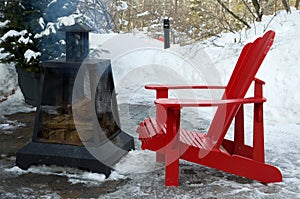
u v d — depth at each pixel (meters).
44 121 3.02
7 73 5.41
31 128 4.14
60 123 2.98
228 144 3.05
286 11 7.64
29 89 5.11
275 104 4.71
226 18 8.45
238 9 8.41
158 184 2.76
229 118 2.70
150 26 9.16
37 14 5.17
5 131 4.04
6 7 5.10
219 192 2.64
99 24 6.67
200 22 8.70
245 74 2.75
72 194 2.58
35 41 5.09
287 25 6.91
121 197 2.55
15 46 5.02
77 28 2.98
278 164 3.17
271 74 5.06
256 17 8.02
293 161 3.24
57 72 2.97
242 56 3.01
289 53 5.29
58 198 2.53
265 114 4.66
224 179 2.87
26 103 5.25
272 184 2.78
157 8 9.42
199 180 2.85
